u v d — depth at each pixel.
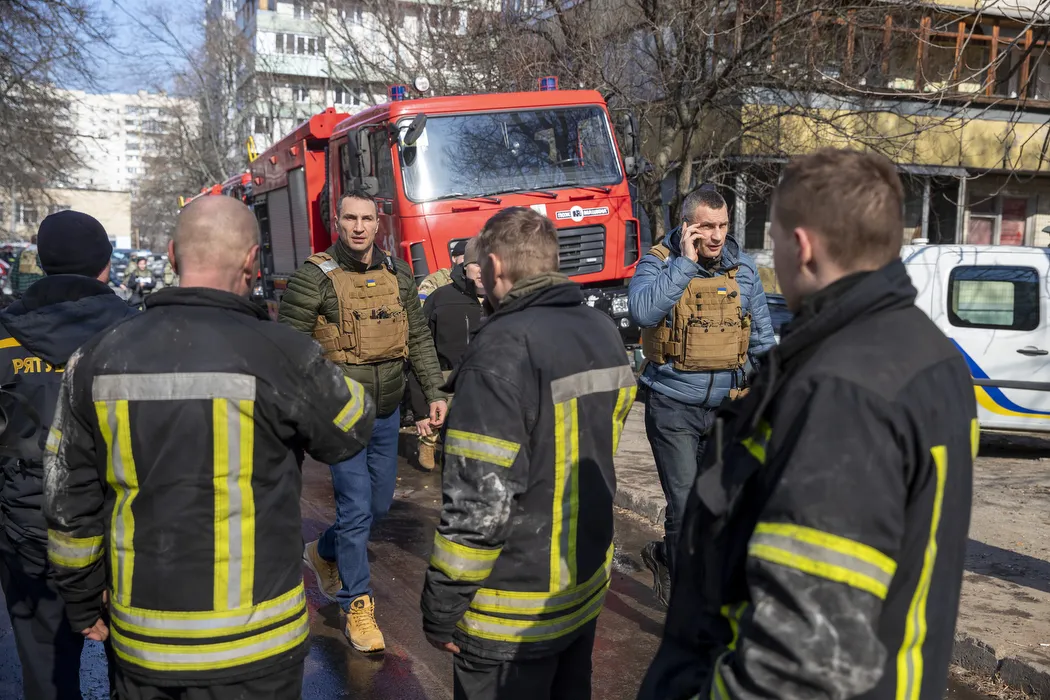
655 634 4.40
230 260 2.27
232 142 35.16
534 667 2.44
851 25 12.31
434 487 7.39
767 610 1.35
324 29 18.31
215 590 2.11
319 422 2.23
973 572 4.88
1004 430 8.41
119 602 2.15
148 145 49.47
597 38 13.13
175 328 2.15
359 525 4.18
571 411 2.42
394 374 4.36
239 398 2.12
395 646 4.29
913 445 1.38
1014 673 3.72
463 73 15.03
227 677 2.12
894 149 12.45
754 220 16.78
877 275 1.48
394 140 8.20
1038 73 16.70
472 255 4.43
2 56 17.31
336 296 4.18
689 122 12.72
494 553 2.31
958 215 17.78
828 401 1.38
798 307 1.56
